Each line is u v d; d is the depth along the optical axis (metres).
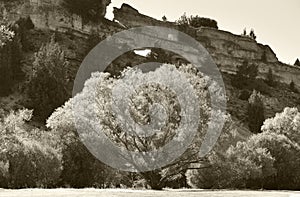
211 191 42.28
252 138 65.31
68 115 54.44
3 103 84.69
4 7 115.25
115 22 132.38
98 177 54.66
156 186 51.09
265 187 62.38
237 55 158.12
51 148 49.34
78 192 32.62
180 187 61.66
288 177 63.94
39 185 47.44
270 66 161.38
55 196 27.73
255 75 148.50
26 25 113.25
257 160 58.88
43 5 119.81
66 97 87.62
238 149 57.56
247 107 123.06
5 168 43.38
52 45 95.44
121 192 34.59
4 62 89.94
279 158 63.78
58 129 54.31
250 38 163.25
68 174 52.97
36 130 54.97
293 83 158.75
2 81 88.50
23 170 45.34
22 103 85.75
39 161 47.00
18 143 46.12
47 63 89.00
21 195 28.03
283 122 78.19
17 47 96.19
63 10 122.12
